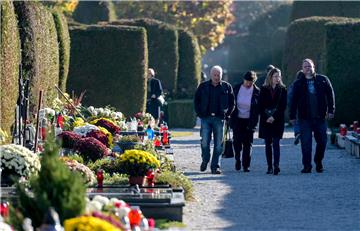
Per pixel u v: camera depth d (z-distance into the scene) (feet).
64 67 110.63
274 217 56.29
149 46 157.99
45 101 92.02
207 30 237.04
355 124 104.58
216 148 79.87
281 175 78.89
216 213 57.67
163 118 125.70
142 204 52.08
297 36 149.59
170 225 50.78
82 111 97.66
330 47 119.85
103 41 130.93
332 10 173.47
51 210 36.06
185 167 85.51
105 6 197.26
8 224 38.68
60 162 39.58
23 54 84.17
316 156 81.05
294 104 80.59
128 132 89.40
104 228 34.88
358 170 82.02
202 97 79.66
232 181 74.38
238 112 81.56
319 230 51.60
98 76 131.03
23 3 84.28
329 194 66.39
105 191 54.60
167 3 233.96
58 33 108.88
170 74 158.61
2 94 73.97
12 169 55.36
